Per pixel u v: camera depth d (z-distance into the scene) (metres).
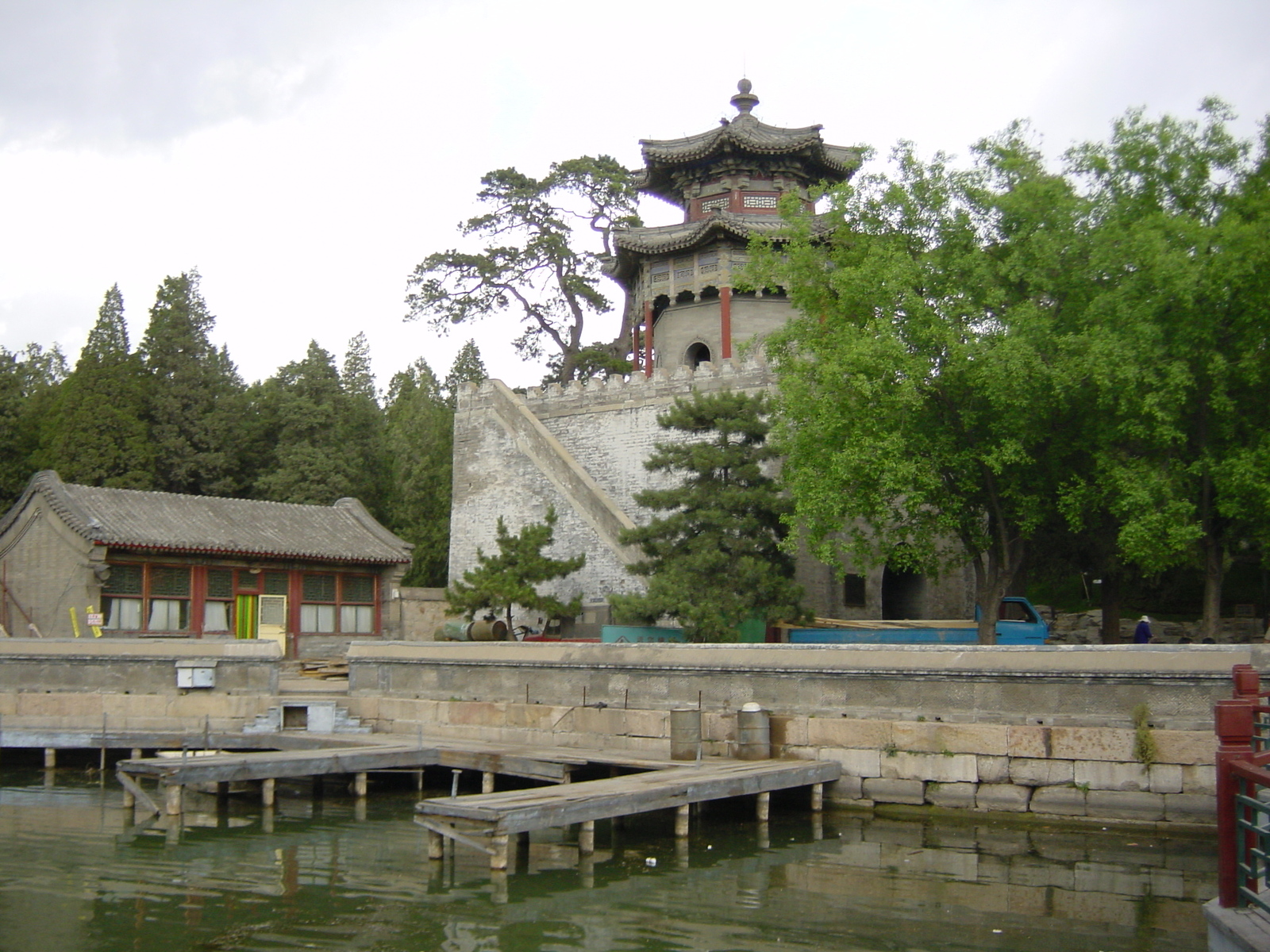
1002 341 27.50
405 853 20.22
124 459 55.75
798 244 32.28
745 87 55.12
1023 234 28.62
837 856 19.75
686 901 16.95
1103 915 16.14
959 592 45.19
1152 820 20.91
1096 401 27.53
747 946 14.88
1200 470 27.81
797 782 22.73
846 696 24.30
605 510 44.03
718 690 25.88
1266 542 28.36
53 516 38.25
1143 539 26.53
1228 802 11.21
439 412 67.62
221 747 28.91
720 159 52.69
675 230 51.94
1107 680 21.58
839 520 29.77
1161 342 27.44
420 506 60.44
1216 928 10.80
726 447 35.03
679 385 47.56
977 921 15.89
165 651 32.06
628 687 27.09
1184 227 27.12
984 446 28.88
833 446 29.67
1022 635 33.53
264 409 62.72
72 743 29.31
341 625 43.59
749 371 45.53
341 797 26.12
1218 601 29.88
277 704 31.38
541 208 67.38
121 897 17.31
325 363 63.38
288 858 19.81
